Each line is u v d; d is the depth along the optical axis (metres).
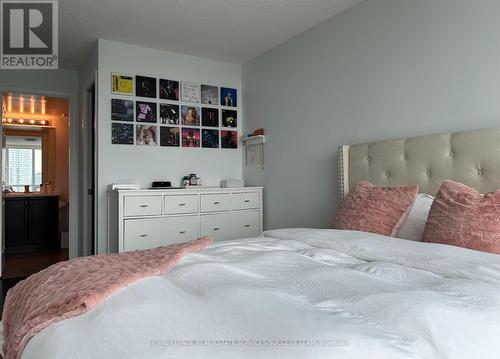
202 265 1.25
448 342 0.78
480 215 1.45
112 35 3.29
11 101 4.98
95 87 3.45
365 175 2.50
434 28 2.19
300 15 2.91
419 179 2.15
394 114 2.43
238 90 4.16
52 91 4.17
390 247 1.49
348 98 2.78
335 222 2.16
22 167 6.02
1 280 3.74
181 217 3.31
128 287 1.04
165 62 3.70
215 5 2.75
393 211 1.92
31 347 0.81
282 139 3.50
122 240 3.02
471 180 1.89
